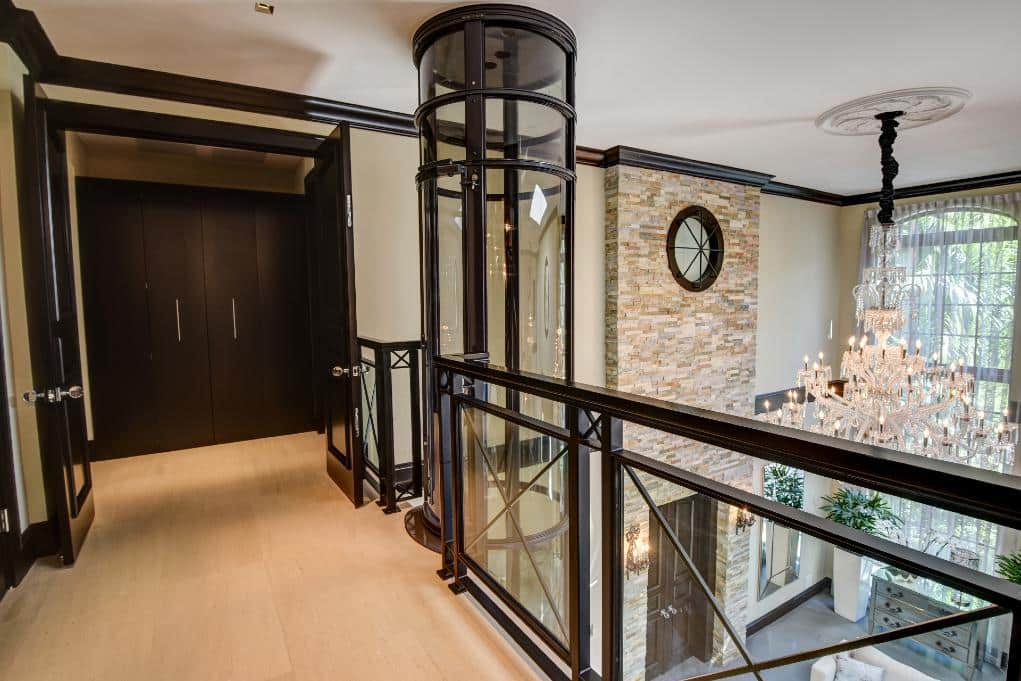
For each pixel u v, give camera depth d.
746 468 5.65
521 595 2.22
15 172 2.35
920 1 2.29
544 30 2.36
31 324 2.39
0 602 2.14
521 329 2.63
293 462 4.00
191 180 4.60
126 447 4.16
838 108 3.59
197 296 4.40
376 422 3.33
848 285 6.85
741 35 2.57
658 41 2.62
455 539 2.21
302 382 4.85
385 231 3.59
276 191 4.92
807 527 0.97
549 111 2.49
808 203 6.45
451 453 2.27
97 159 4.25
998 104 3.53
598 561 3.23
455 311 2.58
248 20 2.34
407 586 2.26
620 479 1.41
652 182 4.76
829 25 2.48
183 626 1.99
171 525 2.88
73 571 2.39
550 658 1.80
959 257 5.84
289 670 1.76
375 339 3.51
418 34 2.44
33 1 2.15
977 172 5.51
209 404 4.46
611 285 4.69
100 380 4.07
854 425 4.21
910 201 6.29
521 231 2.59
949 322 5.93
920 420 3.81
